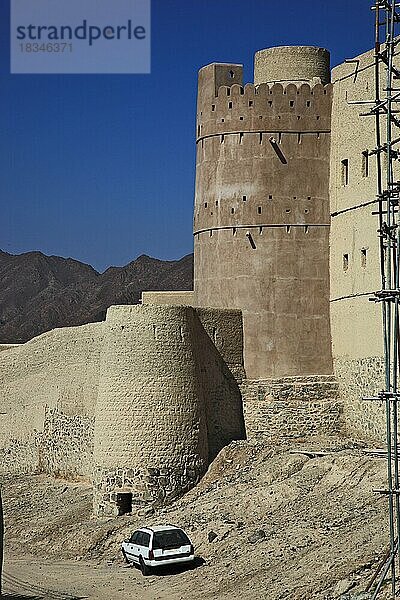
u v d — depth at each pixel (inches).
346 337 1298.0
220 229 1381.6
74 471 1414.9
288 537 950.4
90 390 1389.0
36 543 1194.0
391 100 673.0
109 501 1203.2
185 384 1219.2
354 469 1058.7
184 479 1203.2
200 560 991.6
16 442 1563.7
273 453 1226.0
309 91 1354.6
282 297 1346.0
